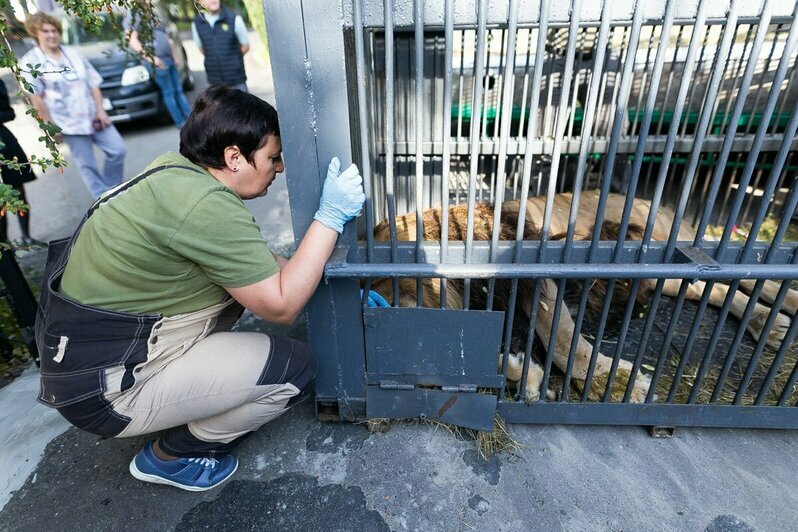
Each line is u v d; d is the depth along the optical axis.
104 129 4.39
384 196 3.23
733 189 4.19
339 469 1.94
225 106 1.48
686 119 3.40
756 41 1.34
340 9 1.37
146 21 2.46
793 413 1.94
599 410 2.01
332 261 1.64
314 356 1.86
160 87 7.80
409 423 2.12
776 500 1.78
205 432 1.77
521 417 2.06
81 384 1.46
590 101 1.43
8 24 1.90
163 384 1.55
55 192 5.41
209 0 5.49
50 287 1.49
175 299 1.52
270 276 1.48
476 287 2.42
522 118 3.22
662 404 1.97
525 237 2.49
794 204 1.53
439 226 2.43
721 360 2.43
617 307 2.84
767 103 1.42
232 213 1.42
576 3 1.33
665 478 1.87
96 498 1.87
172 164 1.51
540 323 2.36
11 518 1.82
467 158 3.61
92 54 7.36
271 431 2.12
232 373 1.62
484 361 1.87
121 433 1.57
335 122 1.50
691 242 1.73
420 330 1.83
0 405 2.33
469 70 3.68
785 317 2.49
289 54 1.43
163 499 1.86
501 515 1.76
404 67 3.12
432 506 1.80
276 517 1.78
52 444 2.11
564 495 1.82
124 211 1.41
